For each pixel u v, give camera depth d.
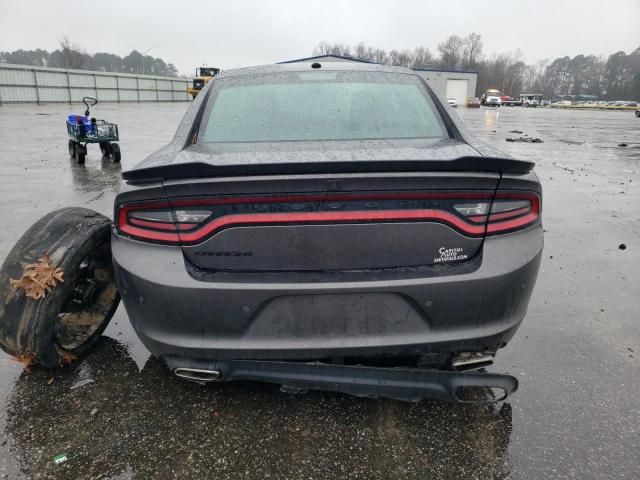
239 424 2.13
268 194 1.74
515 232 1.93
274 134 2.35
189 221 1.81
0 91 36.34
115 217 1.96
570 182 8.48
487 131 20.95
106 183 7.90
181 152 2.16
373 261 1.82
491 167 1.79
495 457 1.96
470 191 1.82
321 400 2.29
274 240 1.79
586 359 2.73
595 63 152.62
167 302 1.85
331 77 2.79
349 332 1.86
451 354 1.96
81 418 2.17
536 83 152.62
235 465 1.91
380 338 1.86
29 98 39.00
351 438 2.05
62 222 2.40
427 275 1.82
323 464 1.91
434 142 2.27
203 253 1.83
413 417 2.19
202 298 1.82
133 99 52.50
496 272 1.85
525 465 1.92
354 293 1.81
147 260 1.86
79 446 2.00
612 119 36.66
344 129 2.38
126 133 17.98
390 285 1.80
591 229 5.43
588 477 1.87
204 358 1.92
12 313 2.24
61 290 2.29
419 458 1.95
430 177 1.75
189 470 1.88
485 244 1.88
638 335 3.03
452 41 113.25
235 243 1.80
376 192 1.75
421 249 1.83
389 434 2.08
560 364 2.67
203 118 2.50
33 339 2.26
